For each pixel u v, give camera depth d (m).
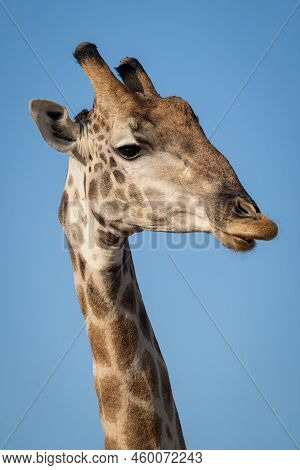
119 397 10.60
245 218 9.85
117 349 10.67
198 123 10.82
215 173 10.35
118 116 10.80
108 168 10.88
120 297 10.83
